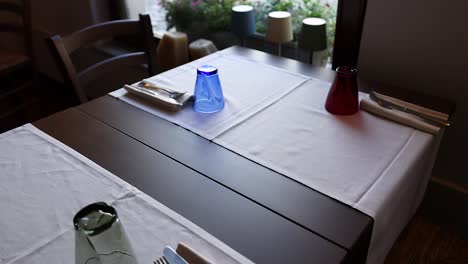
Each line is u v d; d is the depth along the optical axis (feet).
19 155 3.00
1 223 2.40
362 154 2.87
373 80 4.29
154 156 2.95
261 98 3.67
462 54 3.90
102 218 1.76
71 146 3.10
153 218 2.38
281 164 2.81
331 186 2.59
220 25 6.26
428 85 4.27
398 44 4.26
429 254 4.75
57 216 2.43
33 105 8.35
